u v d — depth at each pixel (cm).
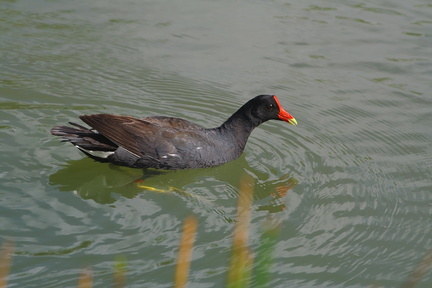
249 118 1310
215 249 983
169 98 1523
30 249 939
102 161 1225
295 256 999
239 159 1317
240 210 1111
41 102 1426
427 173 1273
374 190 1206
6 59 1595
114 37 1766
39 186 1125
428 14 2005
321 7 2033
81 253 940
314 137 1414
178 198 1142
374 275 967
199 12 1947
